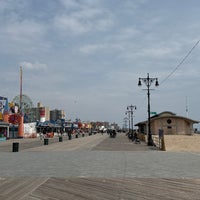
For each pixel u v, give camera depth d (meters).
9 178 13.02
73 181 12.25
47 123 94.31
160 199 9.20
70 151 29.89
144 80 40.91
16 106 74.25
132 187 11.03
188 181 12.30
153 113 56.56
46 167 16.77
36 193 9.95
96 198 9.26
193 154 25.97
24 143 49.12
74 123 146.50
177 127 74.44
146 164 18.17
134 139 54.66
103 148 34.75
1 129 66.50
